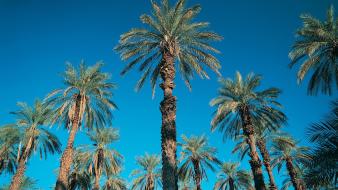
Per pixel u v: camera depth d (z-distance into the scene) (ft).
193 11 72.13
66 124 96.22
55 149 115.75
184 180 131.95
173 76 63.82
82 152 124.06
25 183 125.49
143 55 74.23
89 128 100.89
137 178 142.51
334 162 37.27
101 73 98.27
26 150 103.04
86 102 95.40
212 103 98.37
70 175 131.03
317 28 81.97
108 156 123.65
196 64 72.23
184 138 133.08
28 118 114.42
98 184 118.83
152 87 73.87
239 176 141.79
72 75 95.35
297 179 108.17
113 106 98.32
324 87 85.35
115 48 72.64
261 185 80.53
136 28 70.54
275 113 95.76
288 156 114.83
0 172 122.93
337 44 80.38
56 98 93.20
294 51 83.30
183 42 72.02
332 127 38.88
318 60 82.94
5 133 112.47
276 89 94.94
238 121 102.32
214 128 97.60
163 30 70.44
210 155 127.65
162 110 58.90
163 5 72.23
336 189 39.73
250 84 98.12
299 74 82.53
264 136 116.67
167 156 53.42
